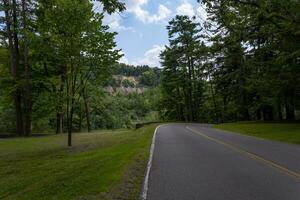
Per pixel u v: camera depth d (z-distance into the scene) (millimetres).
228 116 75562
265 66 39719
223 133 33781
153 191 9406
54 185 10664
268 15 25547
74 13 23469
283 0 24938
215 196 8719
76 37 24469
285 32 26594
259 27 27984
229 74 57531
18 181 13023
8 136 38406
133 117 126312
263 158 15367
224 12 28344
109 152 18875
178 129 41781
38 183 11742
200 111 88750
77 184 10328
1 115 56469
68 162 16609
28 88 38625
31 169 15828
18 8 36062
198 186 9906
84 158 17625
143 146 21188
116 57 26594
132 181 10734
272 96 43031
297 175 11305
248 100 56656
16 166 17375
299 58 32812
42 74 42656
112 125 82875
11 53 38156
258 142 23578
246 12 27203
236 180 10648
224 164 13844
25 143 29062
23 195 10211
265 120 51469
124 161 14477
